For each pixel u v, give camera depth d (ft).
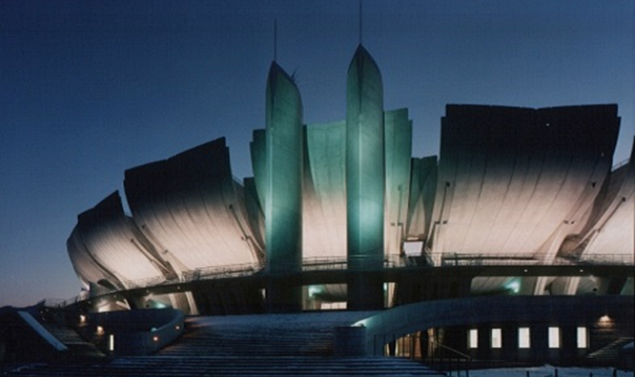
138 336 74.79
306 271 110.42
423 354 100.99
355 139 114.73
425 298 114.21
